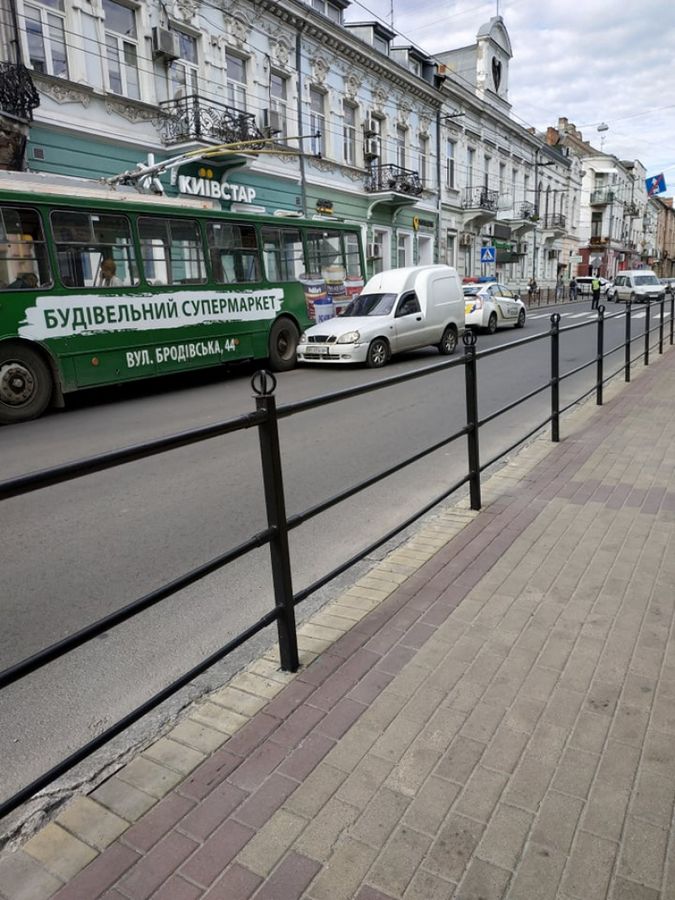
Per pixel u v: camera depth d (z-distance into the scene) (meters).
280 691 2.77
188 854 1.98
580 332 20.11
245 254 13.23
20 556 4.64
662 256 96.81
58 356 9.99
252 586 4.06
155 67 17.27
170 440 2.23
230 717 2.62
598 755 2.29
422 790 2.18
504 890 1.82
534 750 2.33
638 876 1.84
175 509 5.52
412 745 2.39
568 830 2.00
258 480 6.26
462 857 1.92
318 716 2.58
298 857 1.95
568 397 9.70
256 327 13.34
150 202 11.32
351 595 3.59
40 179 10.34
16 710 2.94
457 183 33.97
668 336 18.20
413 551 4.13
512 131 39.47
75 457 7.37
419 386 11.30
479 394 10.44
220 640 3.45
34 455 7.55
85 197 10.34
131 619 3.69
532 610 3.30
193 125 17.77
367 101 25.95
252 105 20.28
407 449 7.27
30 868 1.97
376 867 1.90
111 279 10.73
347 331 13.54
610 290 41.78
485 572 3.76
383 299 14.64
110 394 12.15
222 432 2.43
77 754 2.02
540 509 4.75
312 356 13.75
